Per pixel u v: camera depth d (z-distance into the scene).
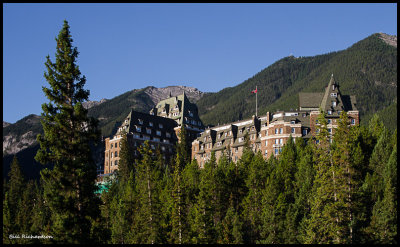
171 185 97.06
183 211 79.06
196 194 96.00
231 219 82.31
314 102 145.25
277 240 76.69
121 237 85.81
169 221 83.56
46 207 106.44
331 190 70.31
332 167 70.75
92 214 56.00
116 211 98.44
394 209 72.44
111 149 168.38
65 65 56.50
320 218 70.38
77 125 56.84
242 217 86.38
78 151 55.66
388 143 91.19
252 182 93.50
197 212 79.25
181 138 156.38
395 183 78.31
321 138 74.88
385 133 93.81
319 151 74.06
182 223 77.81
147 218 79.56
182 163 134.00
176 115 187.50
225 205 93.06
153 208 80.31
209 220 79.75
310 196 81.44
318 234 70.25
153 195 82.31
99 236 57.94
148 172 84.81
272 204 83.81
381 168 88.38
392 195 73.69
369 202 79.06
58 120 54.47
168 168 134.62
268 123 138.25
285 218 79.69
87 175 55.38
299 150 107.31
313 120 133.62
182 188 81.44
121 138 159.75
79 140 55.62
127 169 136.00
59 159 55.62
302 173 91.44
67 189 54.66
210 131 158.12
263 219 82.00
